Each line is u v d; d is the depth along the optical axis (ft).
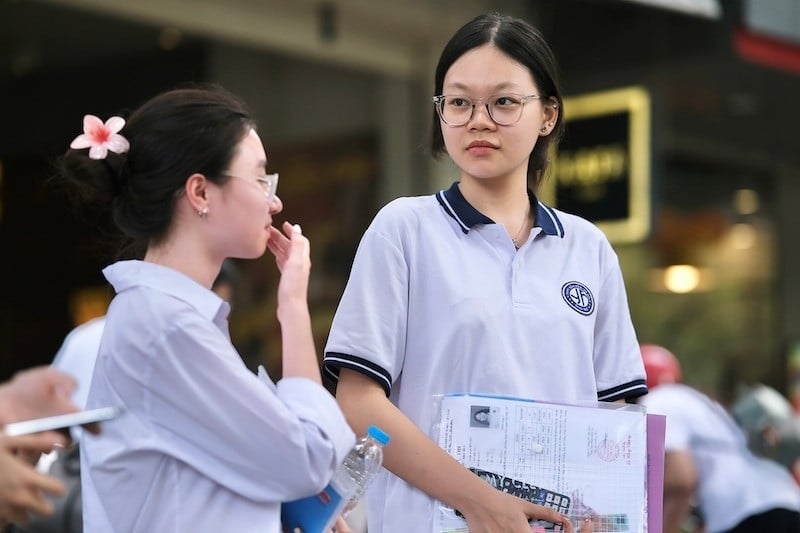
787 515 31.50
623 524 16.06
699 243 73.87
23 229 58.29
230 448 14.10
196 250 14.92
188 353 14.12
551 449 16.03
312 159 52.16
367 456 15.24
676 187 72.64
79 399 24.49
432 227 17.20
